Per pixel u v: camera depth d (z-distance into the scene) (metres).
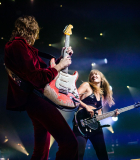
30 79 1.44
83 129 2.80
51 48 10.53
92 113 2.91
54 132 1.55
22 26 1.75
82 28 10.29
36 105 1.56
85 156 7.62
